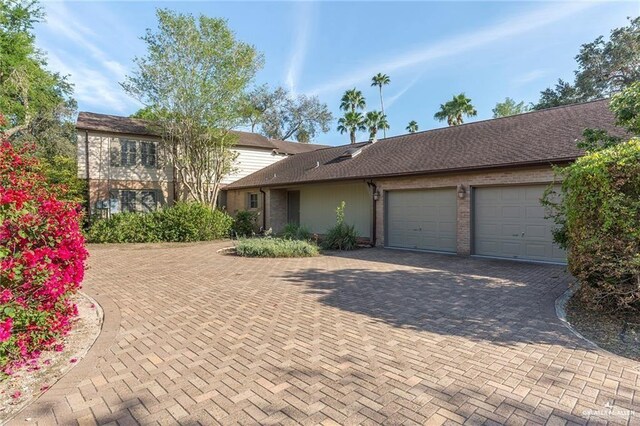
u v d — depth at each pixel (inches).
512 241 407.8
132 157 760.3
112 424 106.3
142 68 681.6
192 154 748.6
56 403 117.6
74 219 182.5
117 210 743.1
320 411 111.4
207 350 161.0
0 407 116.4
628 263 191.2
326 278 316.8
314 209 697.0
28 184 198.2
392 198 533.0
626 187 199.6
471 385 126.7
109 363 147.9
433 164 474.0
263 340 172.4
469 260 406.0
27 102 732.0
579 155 333.1
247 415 110.0
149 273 348.5
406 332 181.0
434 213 482.3
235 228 716.0
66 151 840.9
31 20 724.0
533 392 121.6
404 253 471.2
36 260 148.7
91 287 289.7
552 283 286.4
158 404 116.9
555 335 175.2
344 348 161.3
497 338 171.9
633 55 863.7
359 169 579.8
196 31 684.7
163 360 150.8
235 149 886.4
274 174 786.2
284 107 1621.6
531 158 372.5
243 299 248.5
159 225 624.4
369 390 123.8
